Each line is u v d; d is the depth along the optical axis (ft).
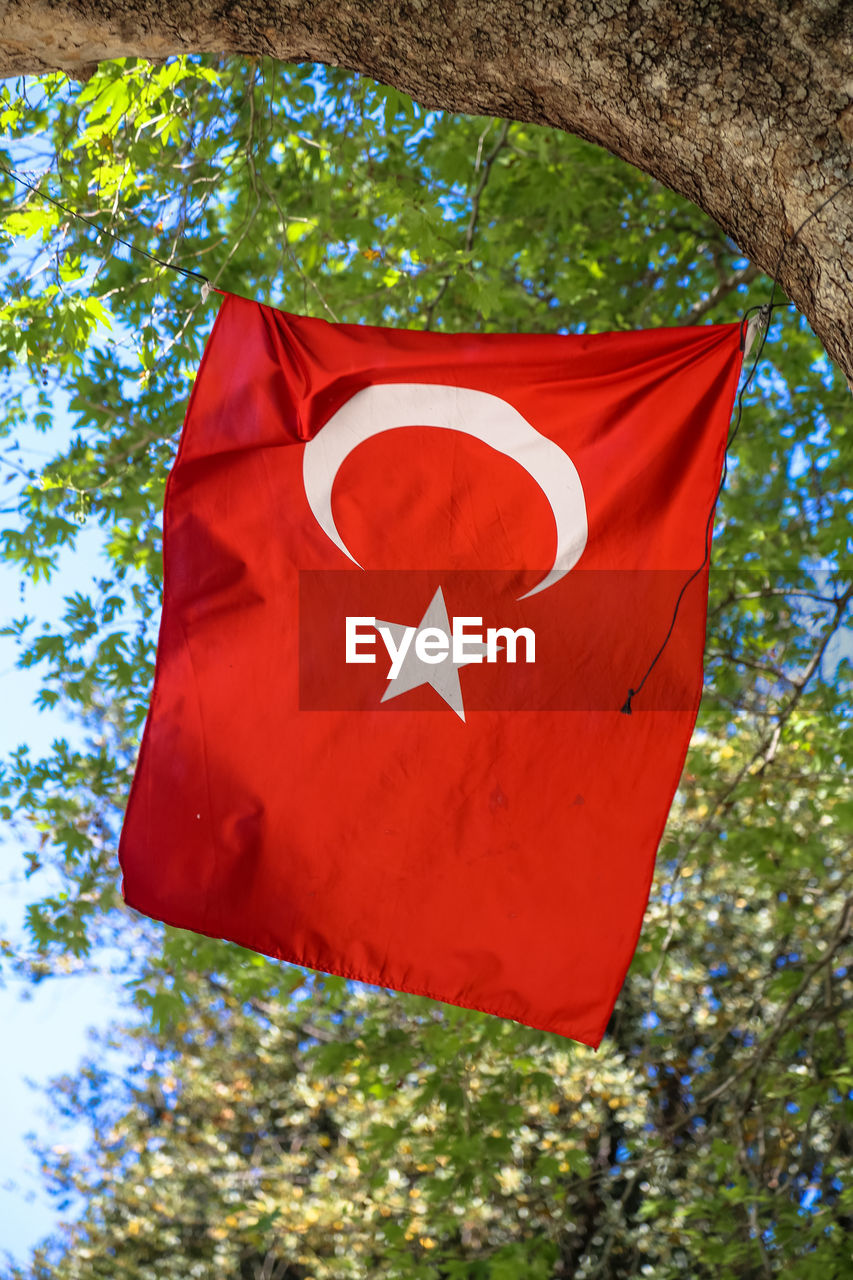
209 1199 35.70
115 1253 35.42
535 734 8.35
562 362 8.58
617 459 8.41
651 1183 23.58
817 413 20.33
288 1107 35.91
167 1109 37.83
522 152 18.38
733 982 30.66
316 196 18.67
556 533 8.46
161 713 8.59
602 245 20.57
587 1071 27.45
